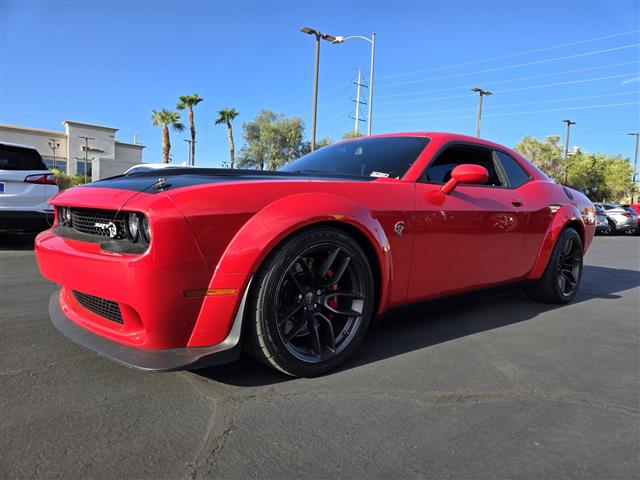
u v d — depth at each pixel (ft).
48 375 7.63
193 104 120.06
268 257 7.03
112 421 6.22
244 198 6.98
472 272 10.38
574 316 12.57
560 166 150.61
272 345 7.15
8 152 21.90
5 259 20.11
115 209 6.74
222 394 7.07
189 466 5.30
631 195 148.36
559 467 5.49
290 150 131.34
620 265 25.54
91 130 142.82
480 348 9.64
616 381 8.11
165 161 119.44
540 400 7.27
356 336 8.18
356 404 6.89
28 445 5.62
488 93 106.01
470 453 5.73
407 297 9.13
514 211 11.30
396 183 9.00
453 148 10.66
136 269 6.27
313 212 7.32
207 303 6.66
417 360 8.82
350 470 5.31
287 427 6.18
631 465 5.57
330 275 8.04
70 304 8.39
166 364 6.38
